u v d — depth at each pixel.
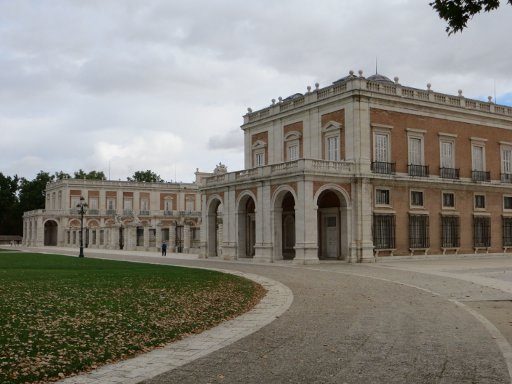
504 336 12.13
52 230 100.81
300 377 8.80
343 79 45.62
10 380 8.56
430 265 35.41
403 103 43.03
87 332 12.15
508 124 50.09
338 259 41.16
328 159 42.88
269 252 40.53
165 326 13.08
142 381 8.64
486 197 47.81
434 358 10.03
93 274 27.19
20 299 17.16
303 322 13.80
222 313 15.20
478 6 11.24
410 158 43.38
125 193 98.44
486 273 28.59
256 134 50.81
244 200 44.75
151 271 29.58
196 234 74.62
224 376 8.89
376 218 40.66
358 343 11.30
